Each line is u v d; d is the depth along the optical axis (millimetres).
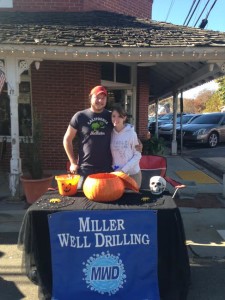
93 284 3410
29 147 6812
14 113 6715
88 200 3643
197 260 4570
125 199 3678
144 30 7719
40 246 3414
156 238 3377
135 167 4320
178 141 16109
